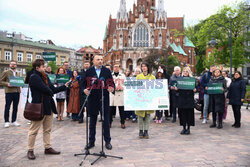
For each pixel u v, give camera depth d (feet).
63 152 15.72
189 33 124.98
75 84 27.94
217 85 23.89
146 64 21.12
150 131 22.93
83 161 13.89
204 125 26.66
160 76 28.84
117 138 19.79
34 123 14.56
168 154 15.17
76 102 27.81
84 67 28.02
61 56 209.56
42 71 15.29
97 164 13.38
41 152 15.75
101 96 16.76
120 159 14.24
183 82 21.03
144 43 205.57
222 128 24.71
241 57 95.50
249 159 14.10
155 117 30.09
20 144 17.65
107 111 17.03
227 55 99.25
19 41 180.55
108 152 15.72
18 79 24.02
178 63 146.10
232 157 14.48
